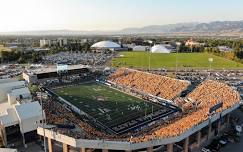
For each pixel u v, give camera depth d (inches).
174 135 2309.3
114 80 5521.7
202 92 4057.6
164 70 6786.4
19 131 2741.1
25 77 5531.5
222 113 2883.9
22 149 2576.3
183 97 4168.3
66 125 2797.7
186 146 2488.9
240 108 3705.7
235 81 5502.0
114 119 3348.9
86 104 3996.1
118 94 4576.8
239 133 2908.5
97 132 2787.9
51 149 2433.6
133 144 2169.0
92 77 5989.2
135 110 3683.6
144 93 4603.8
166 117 3363.7
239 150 2551.7
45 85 5270.7
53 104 3715.6
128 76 5472.4
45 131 2429.9
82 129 2795.3
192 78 5664.4
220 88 3983.8
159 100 4173.2
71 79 5787.4
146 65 7583.7
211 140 2770.7
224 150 2554.1
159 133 2492.6
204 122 2637.8
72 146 2353.6
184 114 3262.8
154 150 2471.7
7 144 2664.9
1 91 3540.8
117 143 2176.4
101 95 4512.8
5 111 2935.5
